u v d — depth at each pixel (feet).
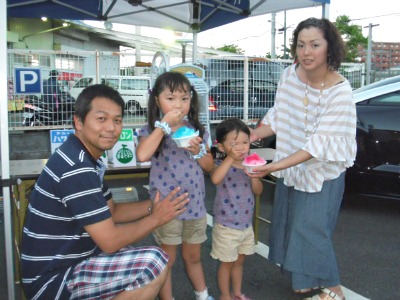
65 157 5.97
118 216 7.60
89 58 26.09
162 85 7.63
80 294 6.02
